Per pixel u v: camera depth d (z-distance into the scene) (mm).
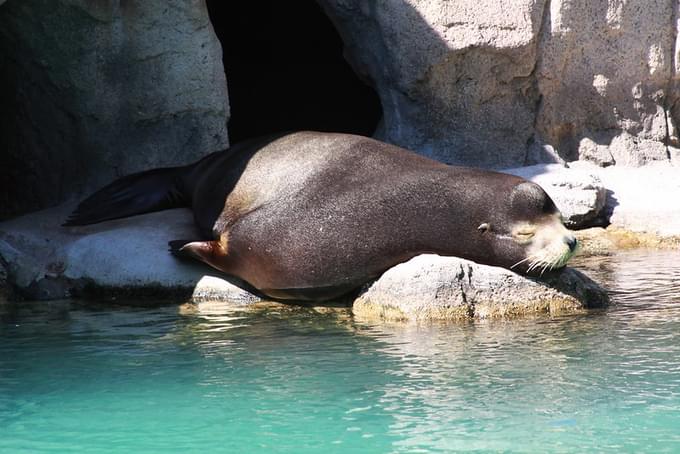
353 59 38812
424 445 13773
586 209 32781
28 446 13945
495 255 23094
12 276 25781
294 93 48938
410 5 36438
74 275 25969
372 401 15805
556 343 19438
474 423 14633
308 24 48188
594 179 33969
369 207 23719
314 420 14922
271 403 15797
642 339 19547
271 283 24422
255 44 49312
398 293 22438
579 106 38531
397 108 37875
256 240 24453
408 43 36656
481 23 36781
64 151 31625
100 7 29797
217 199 26516
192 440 14141
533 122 38375
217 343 20094
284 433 14367
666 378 16734
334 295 24094
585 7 37562
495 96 37812
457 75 37281
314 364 18188
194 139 31781
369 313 22891
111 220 28078
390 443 13883
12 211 32406
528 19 37000
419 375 17281
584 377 16906
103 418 15156
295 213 24250
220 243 25172
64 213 29094
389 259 23516
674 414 14891
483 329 20938
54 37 29875
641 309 22438
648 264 28391
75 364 18406
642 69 38469
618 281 25844
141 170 31312
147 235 26688
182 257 25734
